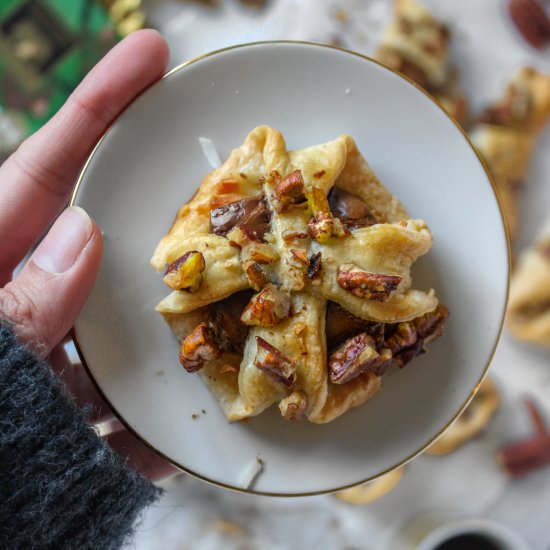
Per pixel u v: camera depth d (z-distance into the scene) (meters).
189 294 0.33
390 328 0.34
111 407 0.34
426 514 0.42
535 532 0.42
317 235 0.32
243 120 0.36
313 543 0.42
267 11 0.41
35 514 0.31
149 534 0.41
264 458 0.34
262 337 0.32
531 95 0.41
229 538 0.41
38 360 0.31
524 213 0.42
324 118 0.36
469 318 0.35
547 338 0.42
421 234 0.34
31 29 0.41
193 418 0.35
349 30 0.41
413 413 0.35
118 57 0.36
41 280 0.32
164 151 0.35
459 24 0.41
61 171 0.37
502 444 0.42
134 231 0.35
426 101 0.36
